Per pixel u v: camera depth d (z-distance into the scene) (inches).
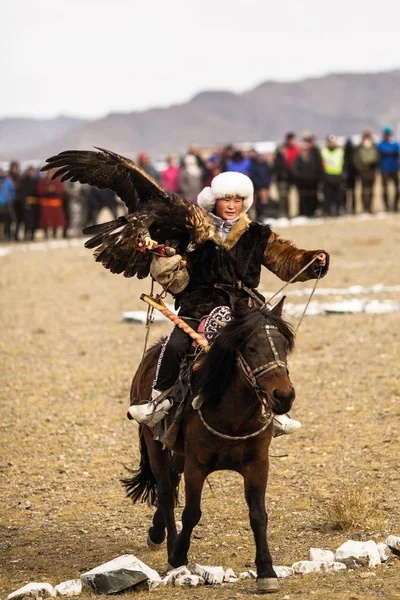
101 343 1905.8
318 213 3661.4
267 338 748.0
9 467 1242.6
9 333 2057.1
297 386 1524.4
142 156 3518.7
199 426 793.6
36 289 2598.4
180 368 820.0
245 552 913.5
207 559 901.8
